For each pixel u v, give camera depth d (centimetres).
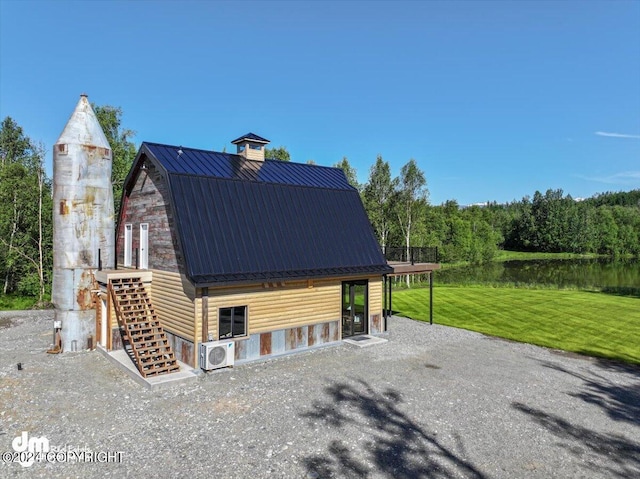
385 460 764
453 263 7256
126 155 3606
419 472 725
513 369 1344
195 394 1089
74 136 1561
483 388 1157
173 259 1398
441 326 2022
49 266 3191
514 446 827
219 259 1310
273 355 1432
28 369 1306
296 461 756
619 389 1184
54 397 1066
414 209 4516
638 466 761
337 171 2080
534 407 1031
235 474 712
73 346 1529
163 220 1467
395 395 1091
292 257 1482
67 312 1526
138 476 704
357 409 995
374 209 4556
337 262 1591
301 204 1652
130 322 1320
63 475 709
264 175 1698
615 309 2523
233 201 1466
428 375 1261
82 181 1557
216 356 1239
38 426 899
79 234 1544
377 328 1789
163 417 945
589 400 1091
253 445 815
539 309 2525
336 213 1738
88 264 1559
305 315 1524
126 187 1720
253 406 1009
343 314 1680
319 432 873
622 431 909
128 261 1756
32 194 3112
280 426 899
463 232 7481
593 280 4959
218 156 1720
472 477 713
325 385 1161
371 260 1705
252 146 1831
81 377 1228
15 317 2278
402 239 4759
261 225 1480
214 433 866
